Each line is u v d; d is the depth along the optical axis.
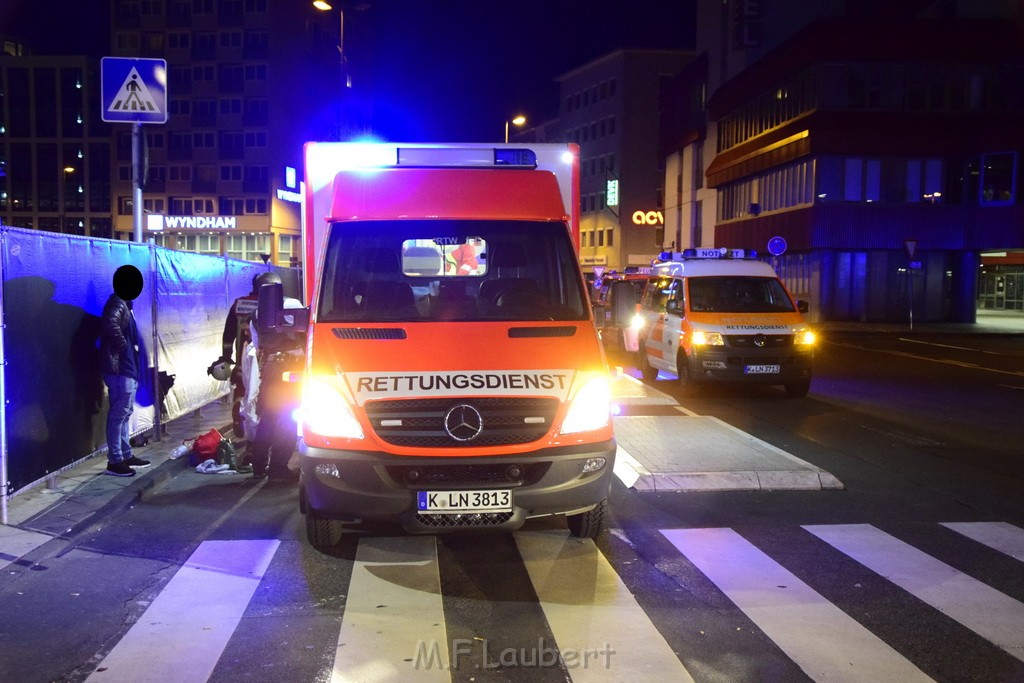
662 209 72.12
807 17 49.00
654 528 6.30
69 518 6.18
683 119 59.62
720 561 5.55
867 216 37.50
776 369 13.17
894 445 9.67
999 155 36.34
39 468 6.78
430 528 5.14
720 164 50.06
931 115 37.16
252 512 6.70
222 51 78.50
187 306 11.07
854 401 13.35
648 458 8.16
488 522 5.16
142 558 5.57
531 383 5.19
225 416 11.02
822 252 38.12
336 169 8.04
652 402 11.77
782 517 6.63
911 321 31.62
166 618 4.55
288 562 5.49
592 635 4.34
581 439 5.22
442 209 6.34
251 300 8.92
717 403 13.09
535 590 4.98
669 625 4.47
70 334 7.38
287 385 7.72
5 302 6.21
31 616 4.57
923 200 37.62
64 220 87.56
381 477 5.07
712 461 8.02
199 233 81.00
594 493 5.32
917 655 4.12
